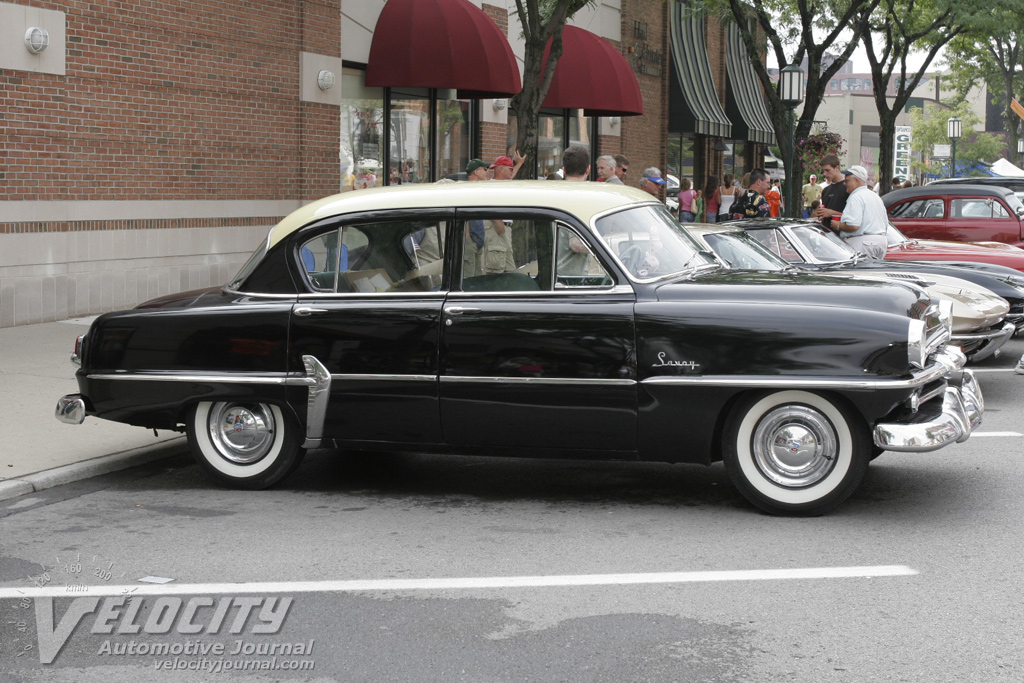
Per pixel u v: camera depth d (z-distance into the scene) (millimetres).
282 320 6910
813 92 20250
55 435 8359
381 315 6750
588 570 5473
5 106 12586
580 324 6453
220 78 15391
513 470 7715
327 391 6828
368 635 4660
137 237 14406
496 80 17719
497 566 5551
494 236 6684
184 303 7254
